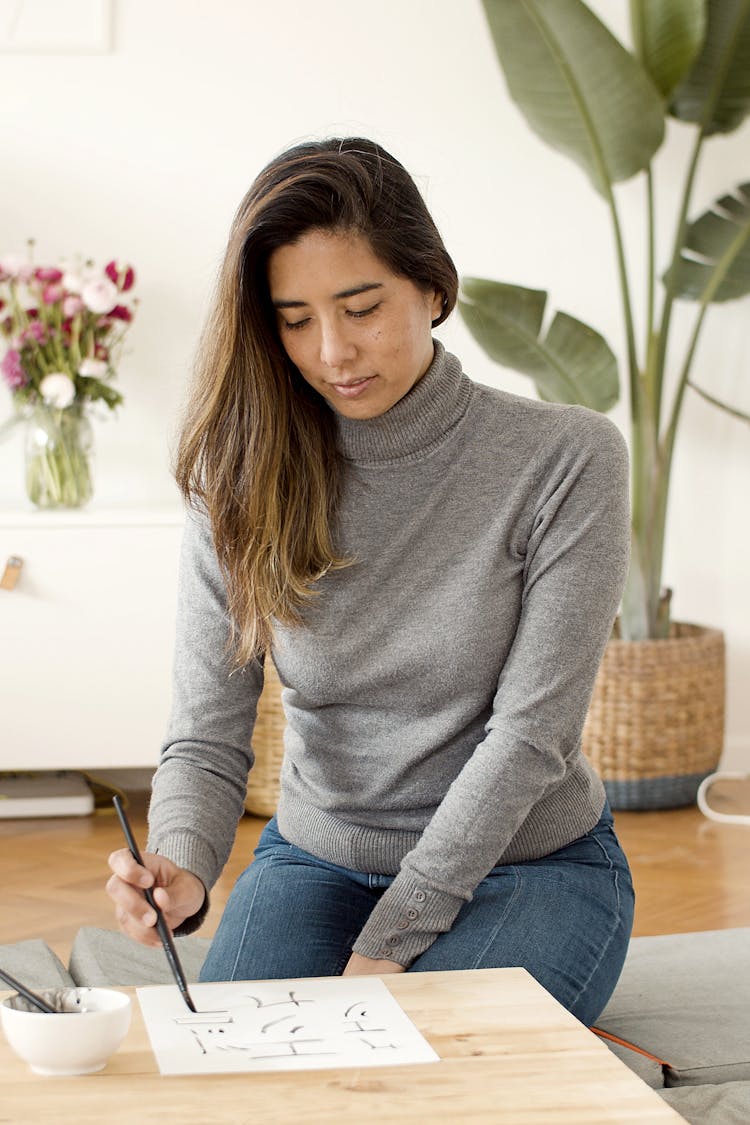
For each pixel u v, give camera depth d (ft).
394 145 11.82
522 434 4.75
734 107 11.02
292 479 4.73
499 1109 2.89
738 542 12.46
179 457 4.82
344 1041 3.26
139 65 11.40
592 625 4.62
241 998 3.58
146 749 10.58
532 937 4.42
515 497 4.70
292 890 4.85
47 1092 2.99
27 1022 3.05
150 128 11.46
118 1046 3.15
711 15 10.75
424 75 11.78
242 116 11.55
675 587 12.46
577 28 10.31
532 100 10.77
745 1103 4.91
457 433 4.73
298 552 4.73
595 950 4.49
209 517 4.87
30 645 10.42
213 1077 3.07
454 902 4.37
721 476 12.41
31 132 11.32
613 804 11.17
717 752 11.47
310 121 11.66
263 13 11.52
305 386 4.76
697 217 11.78
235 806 4.79
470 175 11.95
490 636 4.66
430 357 4.73
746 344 12.30
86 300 10.37
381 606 4.75
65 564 10.41
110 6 11.28
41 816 10.91
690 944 6.96
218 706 4.91
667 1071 5.27
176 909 4.23
